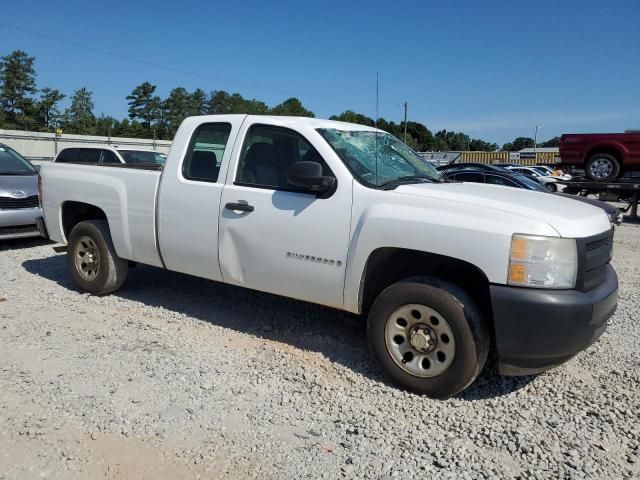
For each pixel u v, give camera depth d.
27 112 81.38
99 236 5.88
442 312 3.77
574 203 4.33
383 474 3.04
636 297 6.90
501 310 3.59
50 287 6.48
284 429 3.48
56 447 3.23
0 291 6.29
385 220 3.96
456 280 4.15
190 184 5.03
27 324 5.20
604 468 3.14
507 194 4.28
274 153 4.68
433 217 3.82
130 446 3.26
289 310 5.64
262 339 4.92
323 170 4.36
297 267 4.40
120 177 5.63
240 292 6.24
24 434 3.35
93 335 4.94
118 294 6.17
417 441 3.37
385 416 3.66
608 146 15.28
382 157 4.74
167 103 93.12
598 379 4.29
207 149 5.09
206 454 3.19
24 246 9.12
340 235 4.18
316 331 5.09
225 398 3.84
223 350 4.66
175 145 5.24
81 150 15.33
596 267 3.93
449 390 3.81
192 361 4.42
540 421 3.65
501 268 3.59
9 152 10.24
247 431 3.44
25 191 8.73
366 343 4.83
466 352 3.71
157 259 5.41
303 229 4.34
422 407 3.79
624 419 3.69
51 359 4.42
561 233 3.60
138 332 5.03
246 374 4.21
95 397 3.80
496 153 66.88
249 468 3.07
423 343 3.87
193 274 5.19
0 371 4.18
